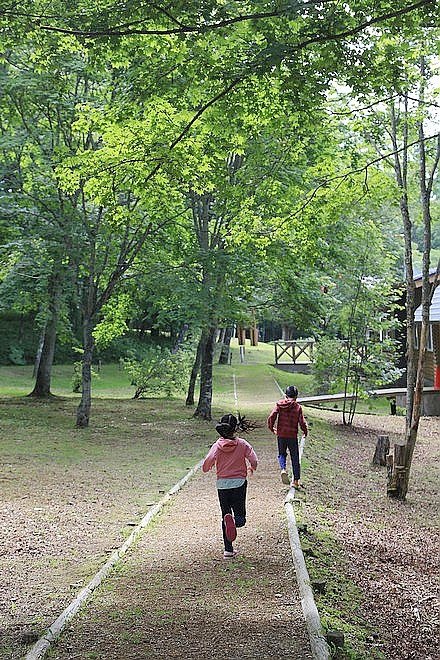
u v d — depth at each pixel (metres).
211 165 12.97
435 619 7.68
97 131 13.92
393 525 12.43
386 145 17.33
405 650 6.66
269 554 8.90
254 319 25.16
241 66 8.44
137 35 9.09
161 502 12.19
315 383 27.97
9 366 45.47
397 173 16.72
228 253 21.53
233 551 8.78
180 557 8.79
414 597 8.39
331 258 22.66
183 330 34.38
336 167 16.14
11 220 24.33
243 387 37.00
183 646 5.82
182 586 7.58
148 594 7.32
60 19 9.03
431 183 15.23
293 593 7.34
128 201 18.59
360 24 7.91
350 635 6.49
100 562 8.82
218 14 7.74
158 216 20.20
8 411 25.23
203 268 21.91
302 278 23.45
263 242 15.73
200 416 24.92
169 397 33.03
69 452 17.94
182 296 21.83
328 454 19.38
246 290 22.12
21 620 6.76
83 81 22.42
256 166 16.41
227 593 7.32
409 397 18.44
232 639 5.98
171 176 11.24
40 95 19.81
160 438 20.64
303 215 14.77
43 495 12.94
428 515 13.57
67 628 6.31
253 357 52.41
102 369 45.56
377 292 24.67
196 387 37.16
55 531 10.38
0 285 27.12
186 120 11.50
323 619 6.56
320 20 7.57
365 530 11.62
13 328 48.41
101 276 24.95
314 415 26.88
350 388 25.86
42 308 27.75
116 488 13.71
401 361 35.66
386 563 9.83
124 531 10.40
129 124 11.74
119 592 7.41
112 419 24.47
